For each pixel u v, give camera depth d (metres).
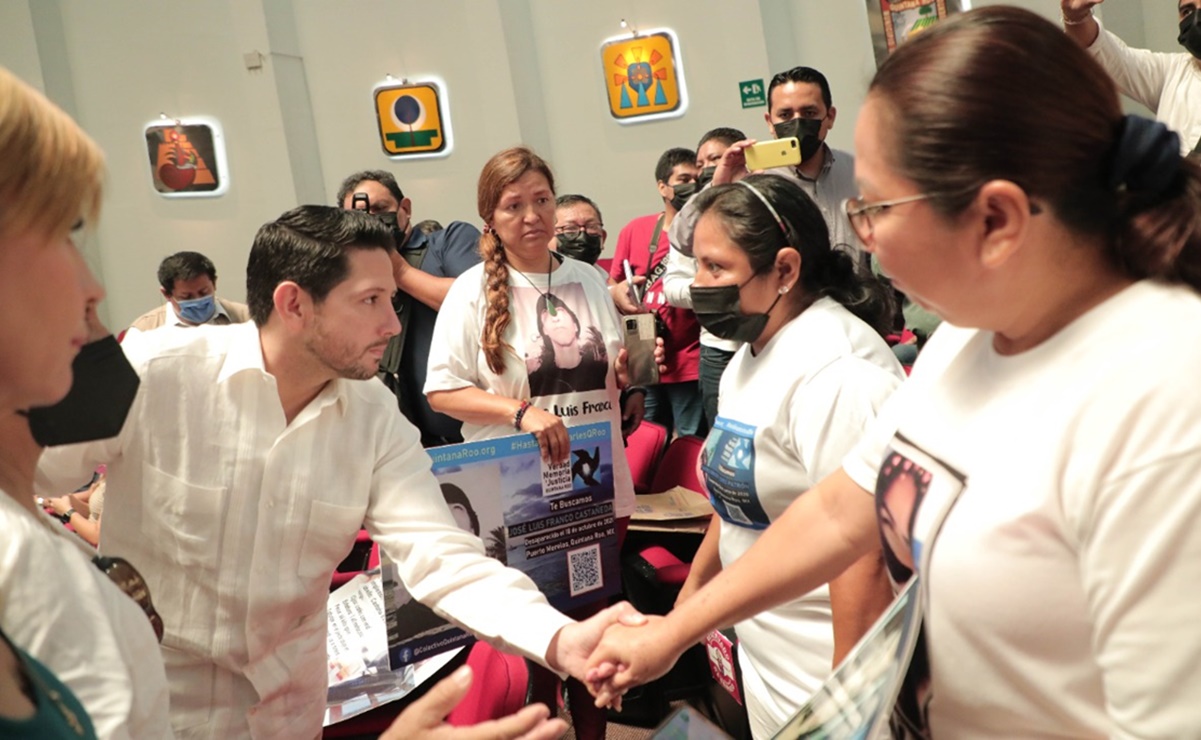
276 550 1.71
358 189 3.84
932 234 0.92
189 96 8.38
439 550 1.78
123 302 8.66
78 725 0.77
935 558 0.98
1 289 0.78
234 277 8.57
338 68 8.25
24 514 0.88
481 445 2.25
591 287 3.16
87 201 0.82
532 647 1.65
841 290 1.88
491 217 3.01
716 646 2.26
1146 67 3.51
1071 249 0.92
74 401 1.07
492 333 2.92
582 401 3.02
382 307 1.69
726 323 1.87
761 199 1.83
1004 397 0.97
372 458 1.80
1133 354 0.87
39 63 8.20
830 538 1.31
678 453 3.30
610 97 7.65
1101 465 0.85
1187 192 0.91
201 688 1.72
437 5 8.03
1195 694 0.80
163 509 1.67
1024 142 0.87
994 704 0.98
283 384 1.71
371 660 2.19
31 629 0.82
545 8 7.76
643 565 2.96
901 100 0.92
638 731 3.07
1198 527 0.80
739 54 7.03
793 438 1.75
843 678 1.05
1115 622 0.84
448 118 8.16
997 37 0.90
